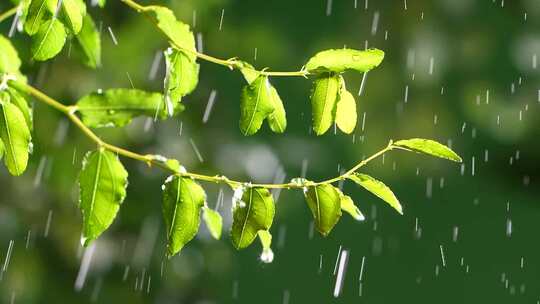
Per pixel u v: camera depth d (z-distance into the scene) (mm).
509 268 16516
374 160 8867
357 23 8617
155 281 6570
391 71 8414
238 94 12039
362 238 16578
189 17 6699
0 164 6266
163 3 6555
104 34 6449
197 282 6820
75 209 6355
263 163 7418
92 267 6398
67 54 5965
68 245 6363
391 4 8422
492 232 16672
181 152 6668
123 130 6293
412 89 8445
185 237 2561
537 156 15570
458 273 16500
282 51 8234
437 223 16766
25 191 6273
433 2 8406
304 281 15828
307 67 2529
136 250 6488
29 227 6312
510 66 9258
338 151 14859
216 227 2646
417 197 16812
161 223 6613
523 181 16141
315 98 2543
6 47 3021
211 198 6809
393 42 8414
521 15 9062
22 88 2689
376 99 8445
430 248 16703
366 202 16750
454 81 8672
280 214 8906
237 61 2588
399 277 16500
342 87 2525
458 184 16469
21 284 6250
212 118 7059
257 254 15539
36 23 2625
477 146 15562
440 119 8594
